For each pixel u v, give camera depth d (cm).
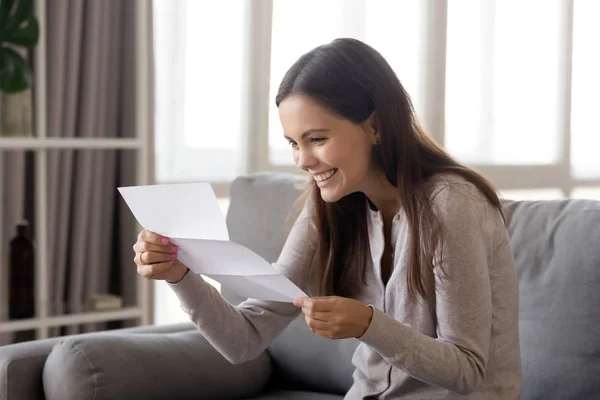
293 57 372
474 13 455
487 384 158
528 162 481
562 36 493
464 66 452
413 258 155
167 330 224
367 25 404
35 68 292
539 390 189
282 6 367
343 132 152
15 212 301
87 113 308
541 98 486
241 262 145
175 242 154
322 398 217
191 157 344
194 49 343
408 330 147
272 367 232
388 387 167
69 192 310
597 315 184
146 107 307
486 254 156
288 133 156
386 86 155
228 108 353
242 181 248
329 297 146
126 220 322
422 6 429
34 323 279
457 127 452
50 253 306
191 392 205
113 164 322
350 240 174
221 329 174
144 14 305
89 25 307
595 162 513
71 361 186
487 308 152
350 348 215
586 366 183
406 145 156
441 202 154
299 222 185
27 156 310
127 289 323
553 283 191
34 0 288
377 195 166
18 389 189
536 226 199
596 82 510
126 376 191
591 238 189
